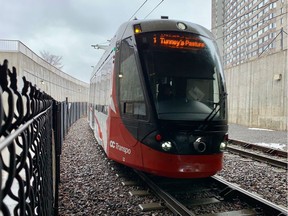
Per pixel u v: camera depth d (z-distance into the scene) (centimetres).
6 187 105
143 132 519
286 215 396
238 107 2162
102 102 851
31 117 169
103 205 471
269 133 1518
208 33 620
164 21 589
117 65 626
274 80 1712
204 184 593
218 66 585
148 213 438
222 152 538
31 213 164
